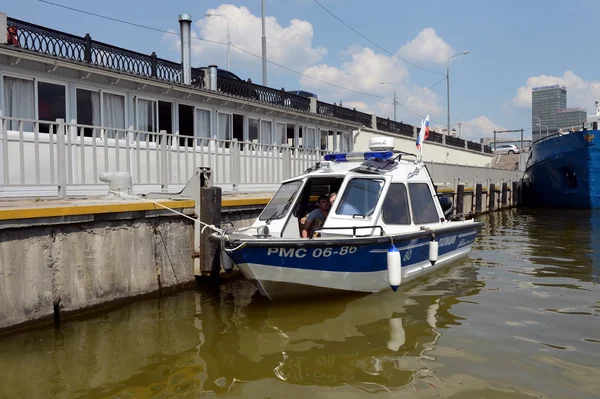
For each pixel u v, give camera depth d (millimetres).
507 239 15820
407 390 5035
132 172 12828
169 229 8961
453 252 10844
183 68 14719
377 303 7988
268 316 7422
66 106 11461
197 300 8398
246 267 7398
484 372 5426
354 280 8070
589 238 15875
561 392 4969
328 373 5445
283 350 6102
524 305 7898
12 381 5320
